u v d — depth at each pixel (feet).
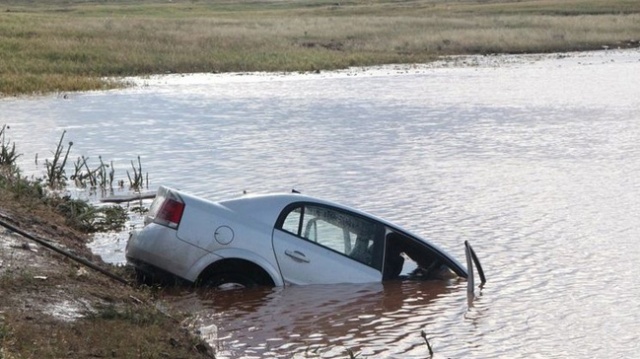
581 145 103.35
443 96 162.20
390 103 150.61
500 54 288.71
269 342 40.01
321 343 40.14
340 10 517.14
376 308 44.93
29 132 111.75
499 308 45.50
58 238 53.72
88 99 155.94
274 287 46.85
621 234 61.46
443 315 44.27
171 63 223.51
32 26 266.77
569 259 55.06
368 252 48.55
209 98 158.71
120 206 68.90
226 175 83.35
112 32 264.93
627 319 43.96
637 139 108.06
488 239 60.18
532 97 160.04
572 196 74.54
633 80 195.93
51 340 34.37
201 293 45.93
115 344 35.29
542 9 456.04
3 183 65.92
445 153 97.40
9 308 37.06
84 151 97.71
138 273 47.19
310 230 47.96
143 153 96.53
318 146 102.01
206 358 36.68
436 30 323.78
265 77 207.10
